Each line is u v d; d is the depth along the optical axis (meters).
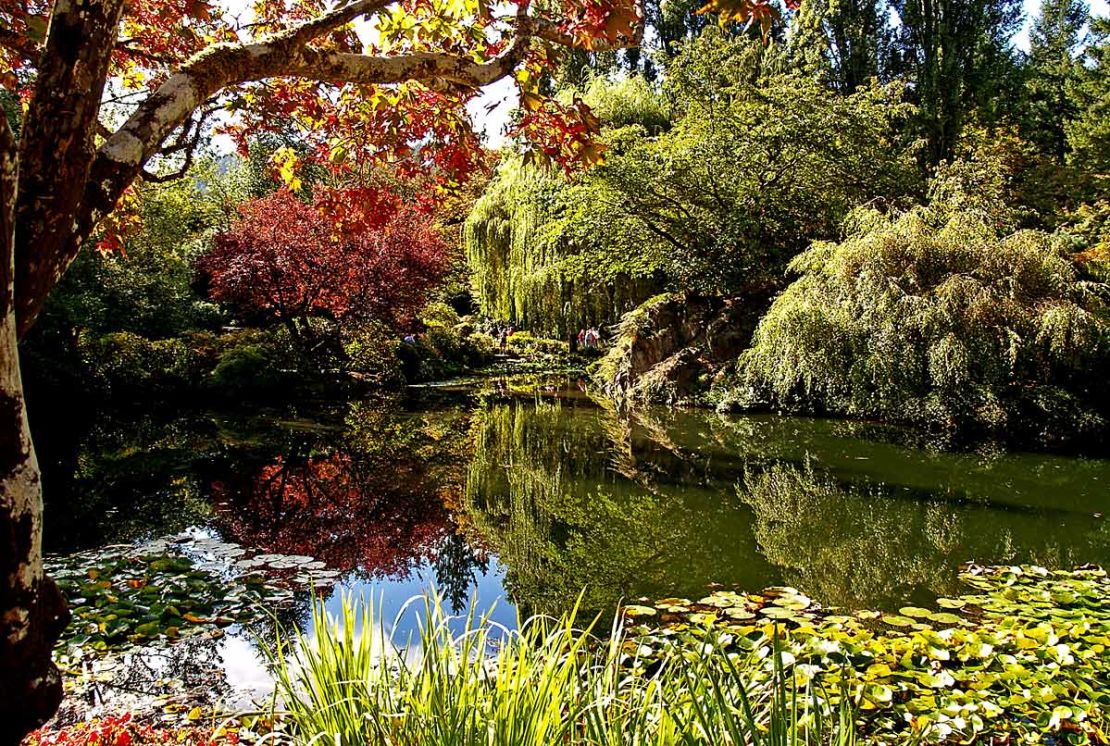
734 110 13.21
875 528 5.92
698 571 5.01
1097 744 2.61
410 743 1.72
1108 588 4.18
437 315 22.28
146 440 9.65
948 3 17.22
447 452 9.41
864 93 13.66
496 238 17.50
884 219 9.34
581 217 14.21
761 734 1.60
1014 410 8.63
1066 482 7.23
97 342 11.93
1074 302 8.20
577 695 1.86
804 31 18.06
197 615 4.02
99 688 3.15
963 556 5.18
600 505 6.92
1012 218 9.84
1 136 1.01
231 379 13.04
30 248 1.16
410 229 16.06
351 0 2.77
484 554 5.56
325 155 3.45
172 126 1.52
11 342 1.04
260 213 14.65
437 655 1.83
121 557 4.96
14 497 1.05
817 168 12.99
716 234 13.53
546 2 2.63
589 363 20.75
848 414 10.82
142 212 13.27
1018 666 3.05
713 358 13.06
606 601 4.46
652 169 13.53
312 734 1.79
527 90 2.49
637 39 2.34
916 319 8.29
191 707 2.97
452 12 2.80
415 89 2.99
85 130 1.22
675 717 1.59
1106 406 8.73
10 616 1.07
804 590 4.55
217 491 7.26
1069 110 19.84
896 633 3.69
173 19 3.21
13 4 2.58
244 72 1.70
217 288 14.67
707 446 9.38
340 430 10.81
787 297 9.62
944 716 2.71
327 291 14.92
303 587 4.61
